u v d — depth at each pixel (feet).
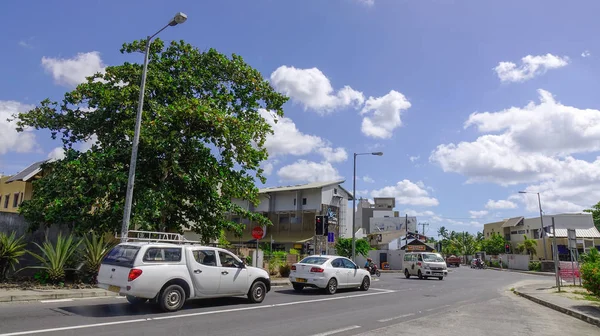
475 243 282.97
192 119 56.70
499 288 75.97
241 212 66.28
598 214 197.47
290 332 28.25
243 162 62.23
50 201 51.26
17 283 45.09
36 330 25.40
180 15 47.47
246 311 36.22
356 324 32.35
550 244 185.26
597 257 71.15
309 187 141.49
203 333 26.61
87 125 61.21
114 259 33.86
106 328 26.76
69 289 43.73
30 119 61.31
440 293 61.11
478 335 29.68
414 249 153.48
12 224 50.83
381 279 88.63
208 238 65.16
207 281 36.55
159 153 58.34
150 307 35.60
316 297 49.29
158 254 33.96
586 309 44.01
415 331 30.22
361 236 203.72
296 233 142.51
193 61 66.49
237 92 69.46
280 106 71.56
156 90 62.18
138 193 55.77
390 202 288.30
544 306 50.01
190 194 63.26
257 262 68.80
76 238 53.98
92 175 53.01
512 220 233.35
